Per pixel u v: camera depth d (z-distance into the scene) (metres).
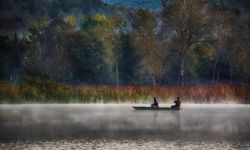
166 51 152.50
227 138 45.22
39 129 51.69
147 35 148.75
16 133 48.16
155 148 39.47
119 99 99.00
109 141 42.97
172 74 165.25
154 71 149.00
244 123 58.81
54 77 161.75
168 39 153.62
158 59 148.50
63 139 44.00
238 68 152.88
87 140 43.50
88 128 52.84
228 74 167.62
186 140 43.94
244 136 46.84
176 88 102.31
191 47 154.88
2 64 154.00
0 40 156.62
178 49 147.12
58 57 166.50
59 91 98.62
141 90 100.75
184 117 66.94
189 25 139.75
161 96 100.00
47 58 168.00
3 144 40.81
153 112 76.19
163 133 48.84
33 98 97.62
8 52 155.38
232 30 147.50
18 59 156.38
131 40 157.38
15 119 62.97
